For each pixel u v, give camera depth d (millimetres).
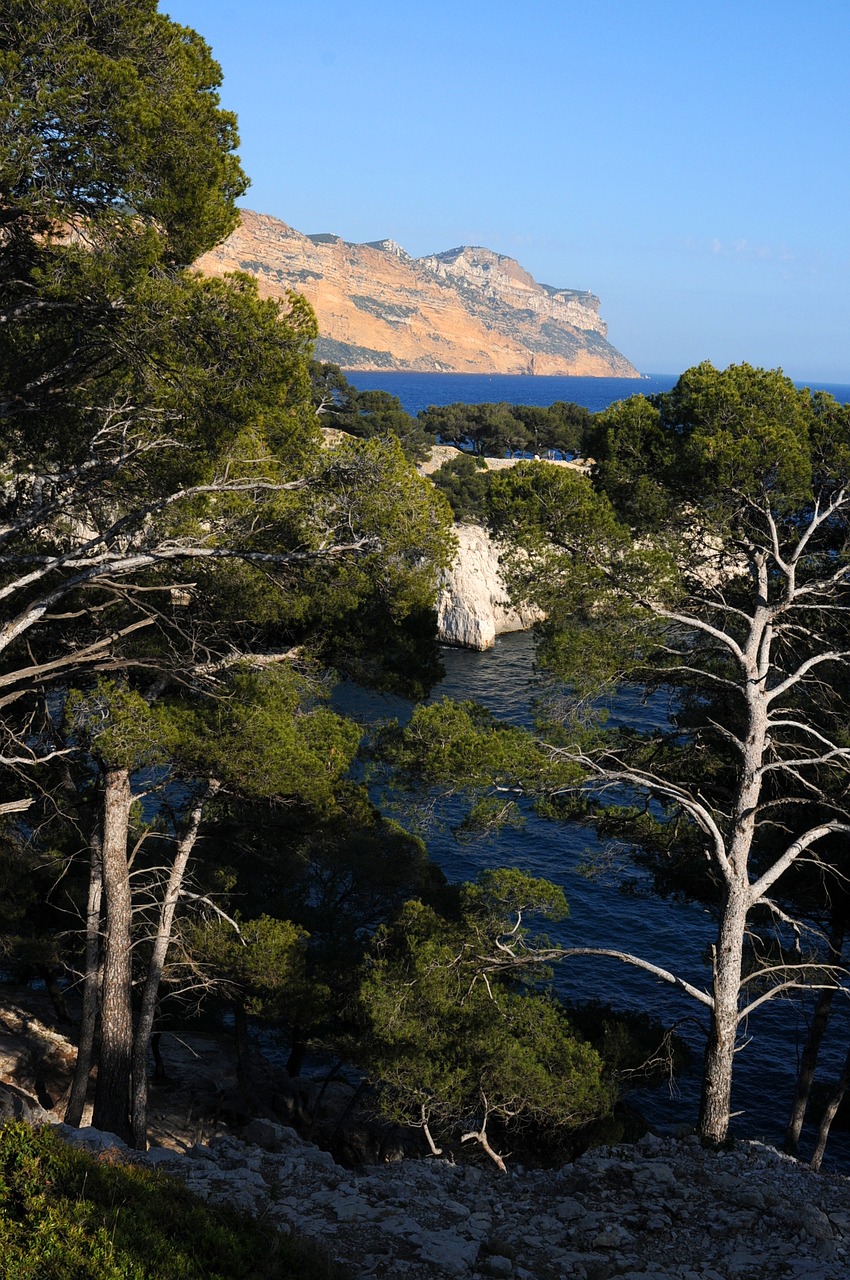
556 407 132250
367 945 20672
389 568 14664
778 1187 12062
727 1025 15008
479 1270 9758
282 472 15312
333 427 107688
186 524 14594
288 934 17516
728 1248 10594
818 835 15312
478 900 17250
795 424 15758
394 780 15500
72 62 11445
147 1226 7926
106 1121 15742
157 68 13000
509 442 128000
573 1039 16406
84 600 15961
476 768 14523
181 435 13336
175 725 15164
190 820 17484
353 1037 18000
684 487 15969
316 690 16688
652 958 33938
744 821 15188
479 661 74750
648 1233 10977
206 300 12023
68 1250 7168
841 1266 10156
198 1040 26469
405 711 51281
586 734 16125
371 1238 10148
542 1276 9828
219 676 16297
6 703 13828
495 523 14977
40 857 20219
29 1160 8359
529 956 15867
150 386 12883
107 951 15930
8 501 14984
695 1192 11914
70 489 14867
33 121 11336
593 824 17656
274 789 15547
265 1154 12555
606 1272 9984
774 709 16984
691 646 17609
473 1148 18938
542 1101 15273
